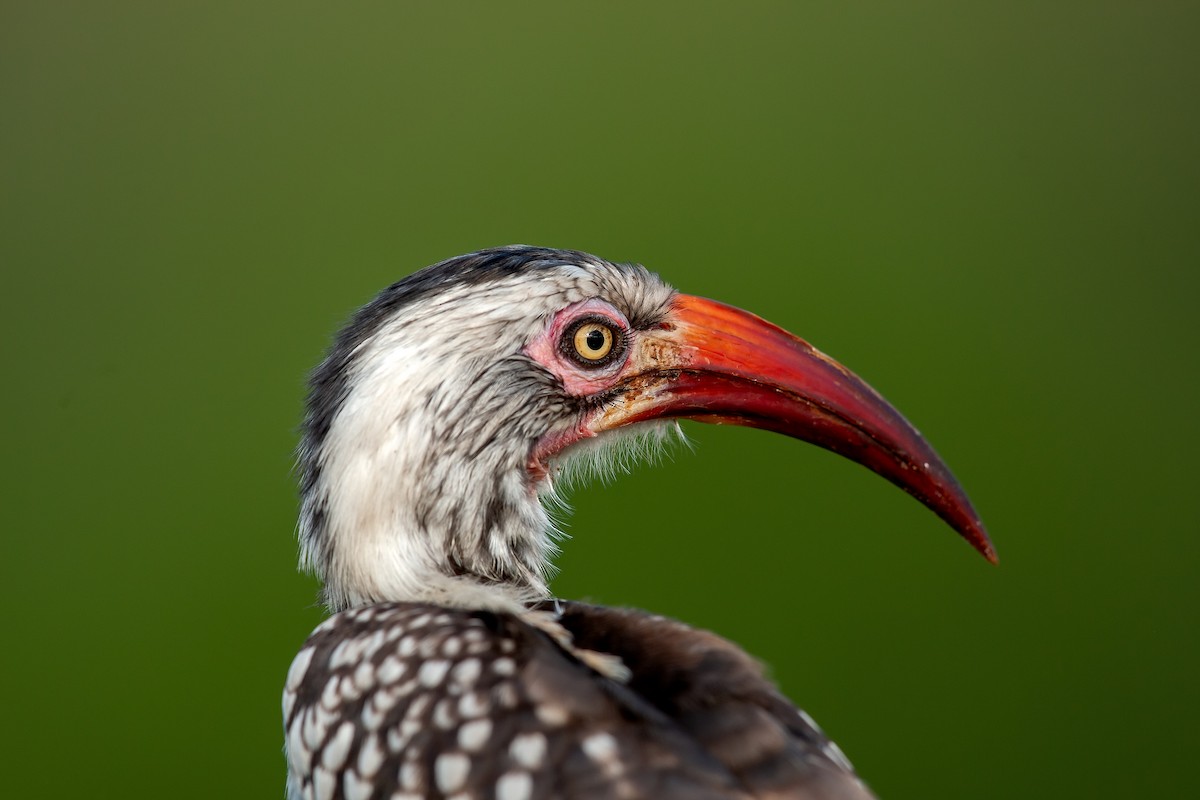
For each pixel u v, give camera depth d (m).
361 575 2.34
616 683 2.28
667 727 2.27
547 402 2.36
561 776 2.26
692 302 2.37
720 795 2.25
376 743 2.28
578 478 2.38
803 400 2.37
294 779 2.32
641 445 2.38
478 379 2.35
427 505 2.34
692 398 2.37
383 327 2.35
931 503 2.36
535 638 2.29
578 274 2.36
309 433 2.36
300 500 2.37
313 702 2.30
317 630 2.32
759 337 2.37
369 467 2.34
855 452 2.37
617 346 2.37
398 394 2.34
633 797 2.26
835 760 2.28
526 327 2.36
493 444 2.35
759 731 2.27
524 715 2.27
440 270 2.36
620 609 2.31
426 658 2.29
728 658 2.28
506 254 2.36
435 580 2.34
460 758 2.27
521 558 2.35
